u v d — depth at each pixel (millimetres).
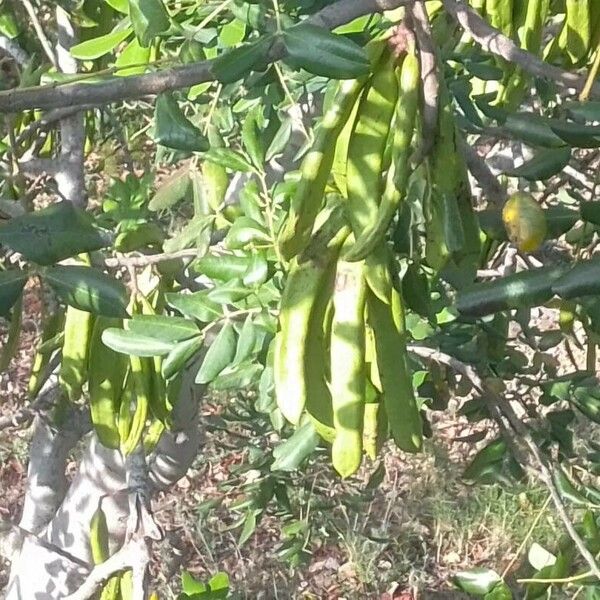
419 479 4734
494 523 4520
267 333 1542
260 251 1539
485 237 1661
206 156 1561
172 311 1867
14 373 4332
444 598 4348
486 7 1402
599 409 1922
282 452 1765
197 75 908
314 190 988
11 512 4461
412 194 1050
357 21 1235
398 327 1057
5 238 938
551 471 1789
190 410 2469
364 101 995
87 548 2670
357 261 971
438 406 2107
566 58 1438
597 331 1441
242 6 1449
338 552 4539
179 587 3871
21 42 2213
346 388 1013
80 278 1006
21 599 2717
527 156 2150
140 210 1738
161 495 4543
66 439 2684
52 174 1789
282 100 1885
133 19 1217
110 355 1618
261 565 4387
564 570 1607
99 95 883
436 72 979
